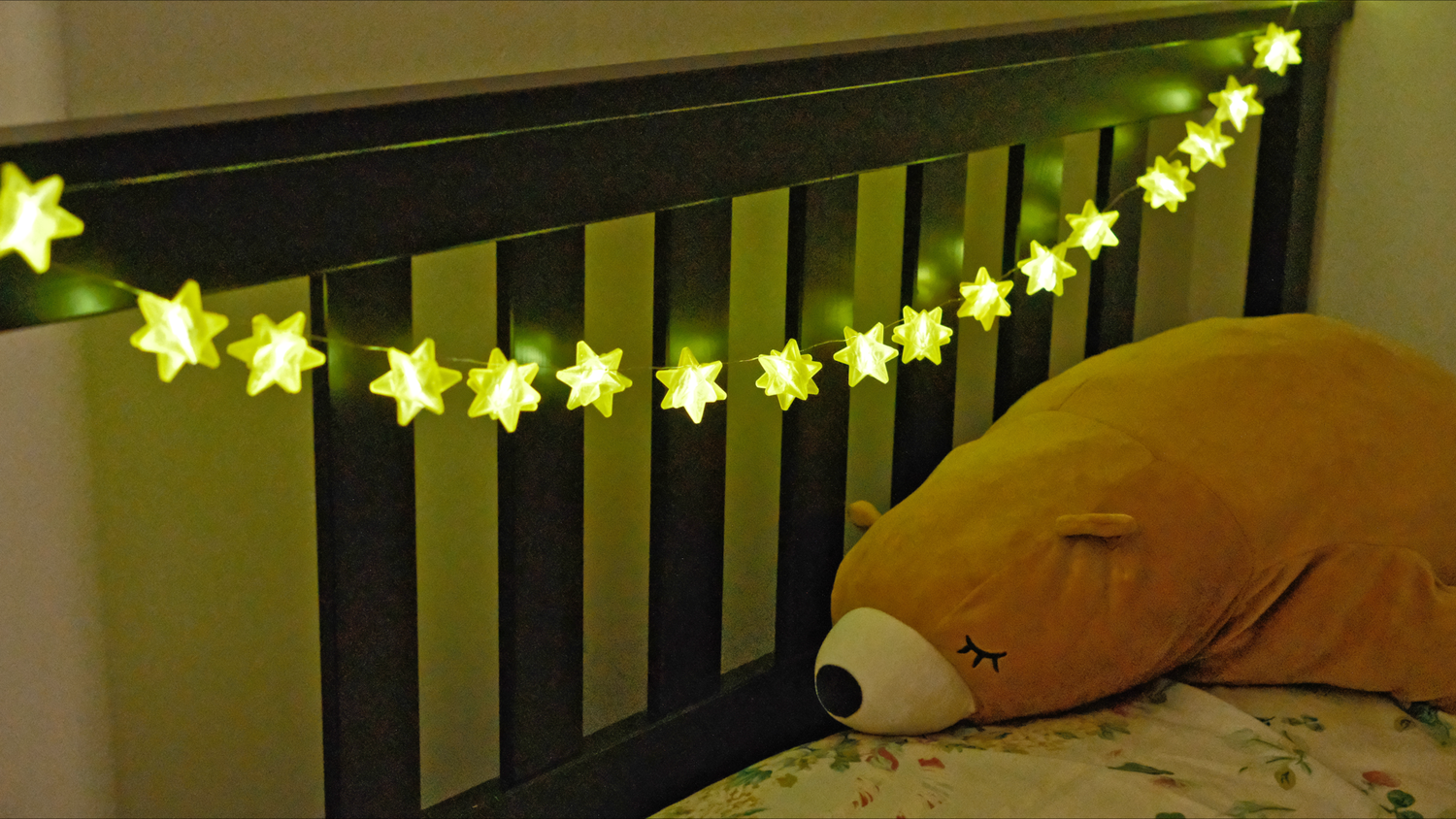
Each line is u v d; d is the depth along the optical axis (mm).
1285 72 1459
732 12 1238
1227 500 1059
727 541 1396
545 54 1128
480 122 791
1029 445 1110
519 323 898
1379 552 1065
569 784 1027
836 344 1128
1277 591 1062
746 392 1360
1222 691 1101
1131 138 1337
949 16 1403
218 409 1044
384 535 866
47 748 999
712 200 955
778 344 1375
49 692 994
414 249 790
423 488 1173
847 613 1074
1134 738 1015
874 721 1021
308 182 732
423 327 1123
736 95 934
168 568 1050
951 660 1007
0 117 890
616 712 1360
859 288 1410
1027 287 1186
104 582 1021
